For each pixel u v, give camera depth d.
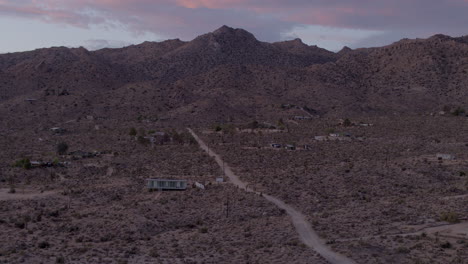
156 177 120.88
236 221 80.12
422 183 111.25
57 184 113.00
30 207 88.81
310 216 81.31
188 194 100.75
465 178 114.25
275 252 59.34
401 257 56.97
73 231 73.69
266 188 106.81
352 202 92.94
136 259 56.91
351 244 62.12
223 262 55.12
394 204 88.94
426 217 78.00
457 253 58.34
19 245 63.38
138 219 79.81
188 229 76.56
